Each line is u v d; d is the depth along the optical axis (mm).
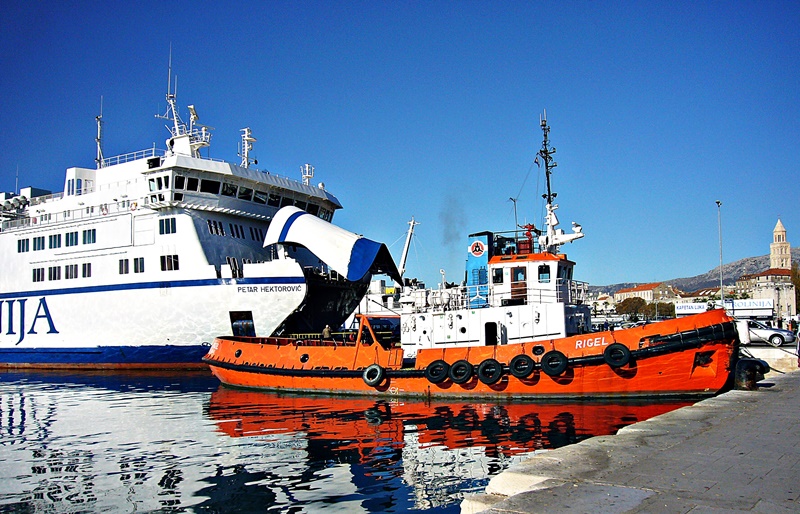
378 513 10586
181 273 33938
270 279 32250
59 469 13883
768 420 11250
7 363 40156
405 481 12320
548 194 24609
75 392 27453
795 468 7887
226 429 17891
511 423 17078
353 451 14797
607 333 19453
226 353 26828
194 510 10984
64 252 38406
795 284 102250
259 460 14234
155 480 12836
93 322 36844
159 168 33500
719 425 10789
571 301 22969
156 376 32875
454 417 18172
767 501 6598
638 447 9070
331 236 30375
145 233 35125
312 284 33906
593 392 19344
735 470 7801
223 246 35031
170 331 34375
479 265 24344
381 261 31219
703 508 6383
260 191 37312
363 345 22859
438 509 10711
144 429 18281
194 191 34312
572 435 15633
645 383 18969
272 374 24672
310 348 24094
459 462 13578
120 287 35781
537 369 19688
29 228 40250
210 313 33344
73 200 40906
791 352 26828
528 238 24328
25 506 11352
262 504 11188
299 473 13094
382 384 21969
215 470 13492
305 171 42219
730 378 18547
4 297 40969
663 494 6848
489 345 21969
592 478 7480
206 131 38000
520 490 7391
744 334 28281
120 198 38156
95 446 16156
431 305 23797
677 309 64938
